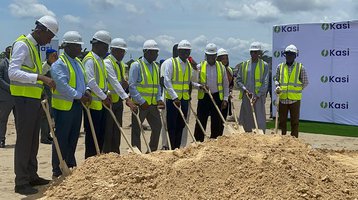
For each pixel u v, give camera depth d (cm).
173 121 864
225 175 539
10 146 1081
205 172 548
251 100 962
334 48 1431
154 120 838
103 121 750
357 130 1350
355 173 636
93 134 664
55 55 782
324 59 1449
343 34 1412
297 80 972
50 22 619
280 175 533
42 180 677
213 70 935
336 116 1446
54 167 680
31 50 615
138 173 554
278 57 1510
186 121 890
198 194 517
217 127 953
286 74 977
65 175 607
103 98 701
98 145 736
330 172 595
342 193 534
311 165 591
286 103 980
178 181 538
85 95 671
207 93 934
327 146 1105
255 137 677
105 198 511
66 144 670
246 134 698
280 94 970
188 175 545
